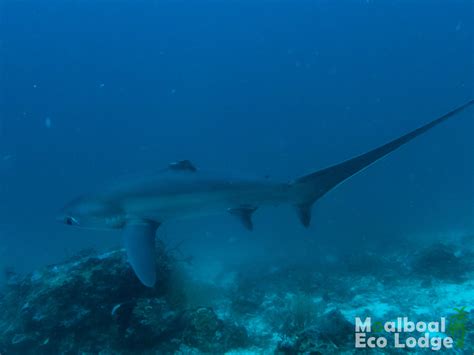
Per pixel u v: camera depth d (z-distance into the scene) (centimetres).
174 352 209
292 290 359
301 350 178
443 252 371
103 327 217
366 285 353
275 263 548
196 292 285
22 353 216
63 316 213
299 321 250
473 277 329
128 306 218
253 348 217
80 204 212
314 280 375
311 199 218
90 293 220
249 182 216
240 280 421
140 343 211
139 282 229
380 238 646
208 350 212
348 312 284
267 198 217
